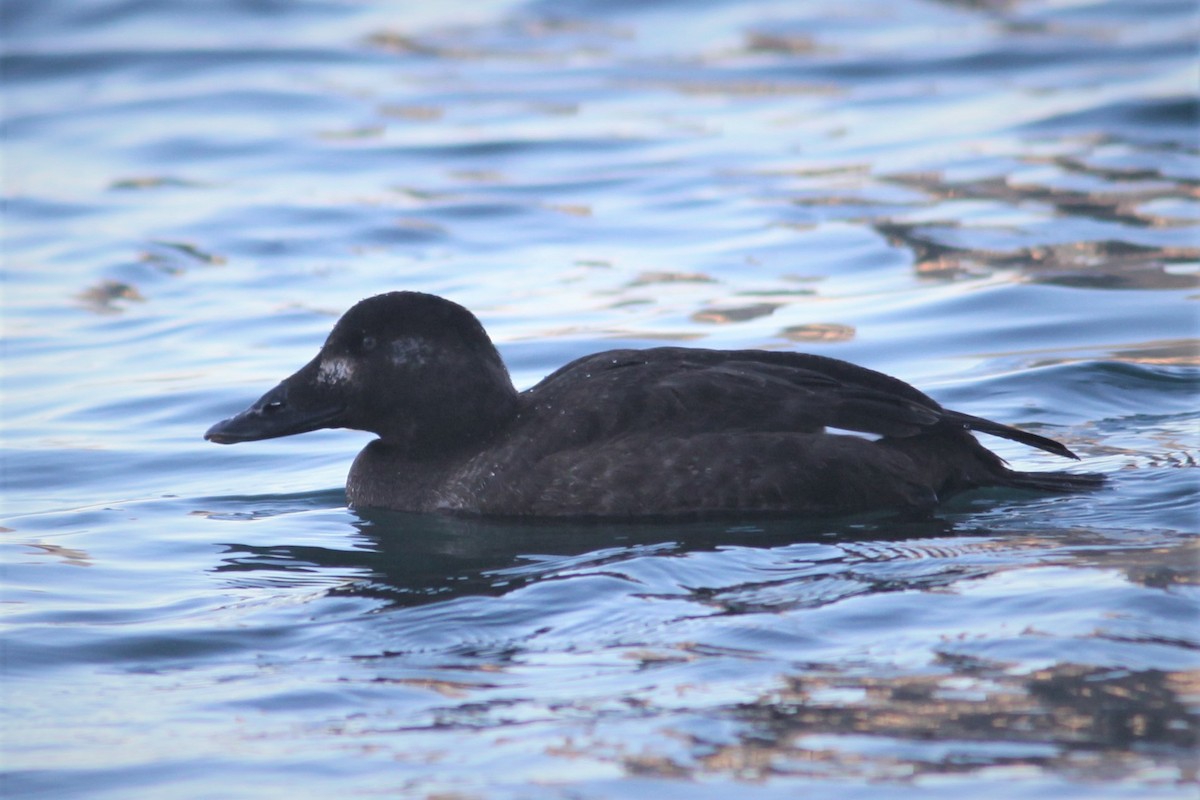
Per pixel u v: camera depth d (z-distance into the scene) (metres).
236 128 23.59
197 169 21.69
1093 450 11.02
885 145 21.62
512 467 10.15
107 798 6.29
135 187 20.84
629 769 6.31
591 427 10.10
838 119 23.17
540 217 19.14
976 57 26.02
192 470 11.68
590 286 16.30
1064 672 6.96
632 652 7.54
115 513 10.60
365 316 10.61
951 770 6.16
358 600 8.62
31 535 10.11
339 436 12.58
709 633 7.71
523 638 7.86
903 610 7.84
